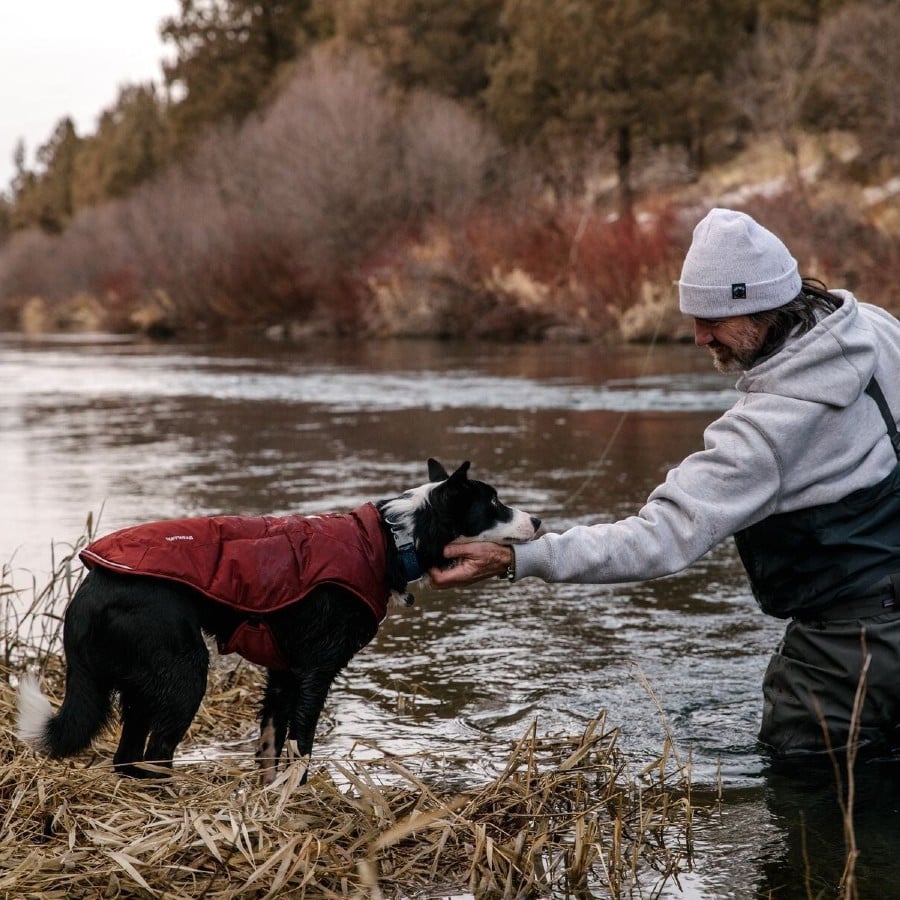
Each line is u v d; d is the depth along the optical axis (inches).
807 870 119.7
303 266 1306.6
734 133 1392.7
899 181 965.8
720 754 157.8
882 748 155.9
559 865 127.9
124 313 1704.0
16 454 446.9
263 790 135.9
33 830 131.1
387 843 123.4
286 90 1510.8
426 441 449.1
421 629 219.8
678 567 150.2
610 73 1210.0
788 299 151.0
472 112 1412.4
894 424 153.5
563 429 468.8
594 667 194.5
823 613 153.1
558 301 990.4
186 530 148.3
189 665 143.4
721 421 152.6
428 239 1168.2
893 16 1002.7
